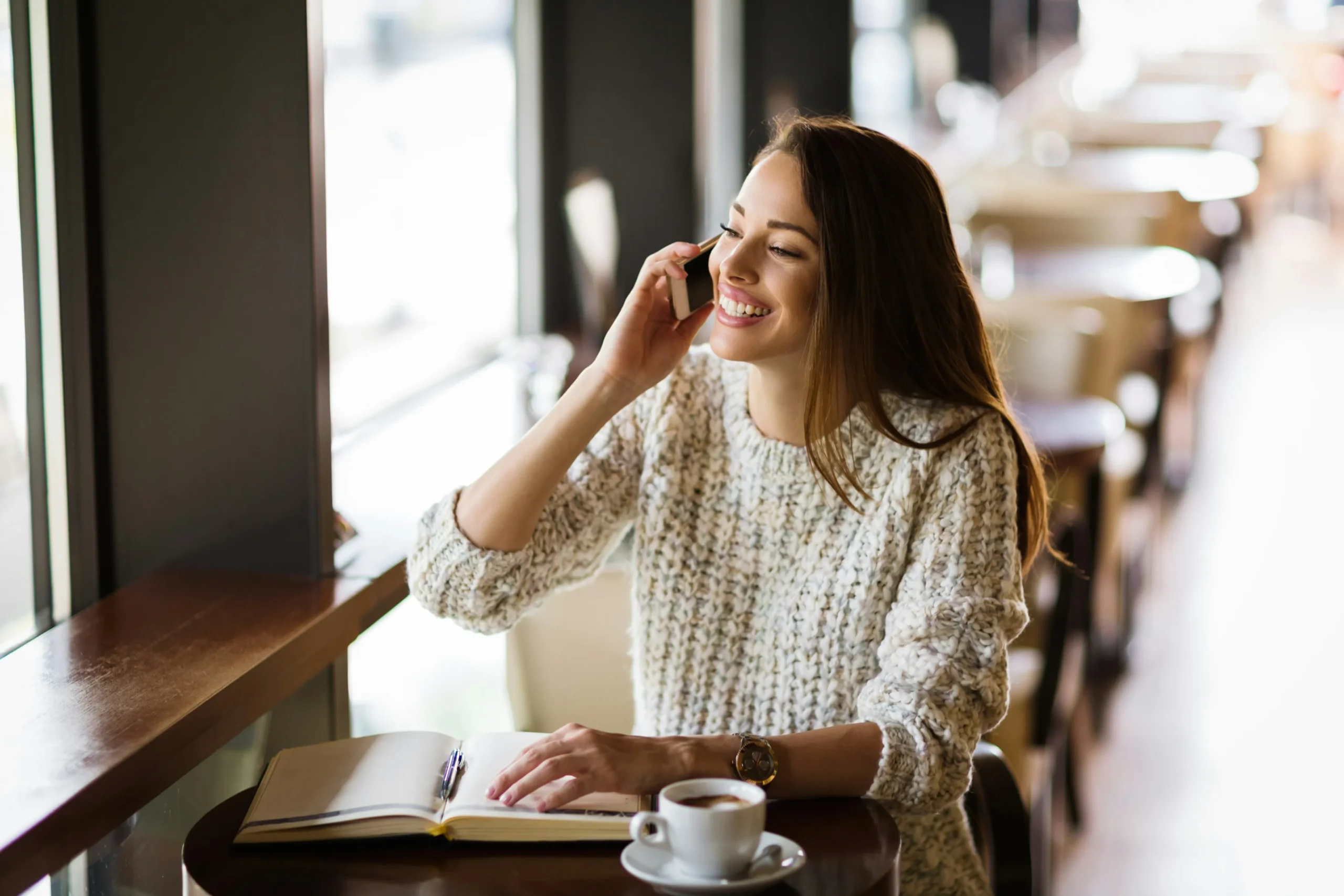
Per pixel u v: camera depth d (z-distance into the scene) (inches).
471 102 149.3
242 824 54.0
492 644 94.3
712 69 208.7
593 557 68.4
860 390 61.9
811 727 65.0
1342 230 445.1
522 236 172.6
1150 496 186.9
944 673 59.4
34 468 74.9
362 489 100.2
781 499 64.9
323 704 79.6
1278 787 128.7
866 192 61.1
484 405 131.6
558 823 52.6
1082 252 199.8
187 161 76.3
